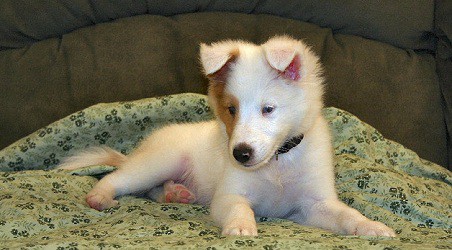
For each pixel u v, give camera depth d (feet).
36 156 5.05
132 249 3.76
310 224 4.37
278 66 4.06
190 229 4.09
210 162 4.79
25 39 5.64
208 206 4.59
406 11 5.65
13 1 5.60
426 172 5.01
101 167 4.95
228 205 4.24
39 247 3.74
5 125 5.41
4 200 4.38
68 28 5.65
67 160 5.03
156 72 5.52
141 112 5.16
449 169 5.47
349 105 5.48
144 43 5.56
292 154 4.41
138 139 5.26
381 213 4.31
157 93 5.50
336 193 4.51
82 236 4.03
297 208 4.54
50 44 5.59
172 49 5.59
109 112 5.11
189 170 4.90
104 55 5.53
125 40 5.57
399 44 5.69
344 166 4.79
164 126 5.13
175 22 5.65
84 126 5.08
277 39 4.35
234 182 4.43
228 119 4.26
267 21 5.69
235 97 4.19
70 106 5.44
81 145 5.15
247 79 4.18
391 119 5.48
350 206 4.45
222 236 3.89
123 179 4.81
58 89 5.46
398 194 4.51
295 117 4.26
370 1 5.65
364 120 5.47
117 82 5.48
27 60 5.53
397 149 5.12
